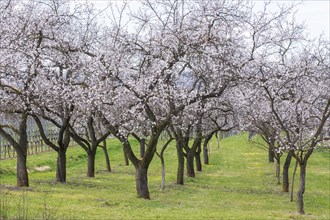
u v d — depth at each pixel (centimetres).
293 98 2727
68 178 3278
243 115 2886
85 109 2567
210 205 2341
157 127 2344
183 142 3403
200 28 2261
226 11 2295
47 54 2564
